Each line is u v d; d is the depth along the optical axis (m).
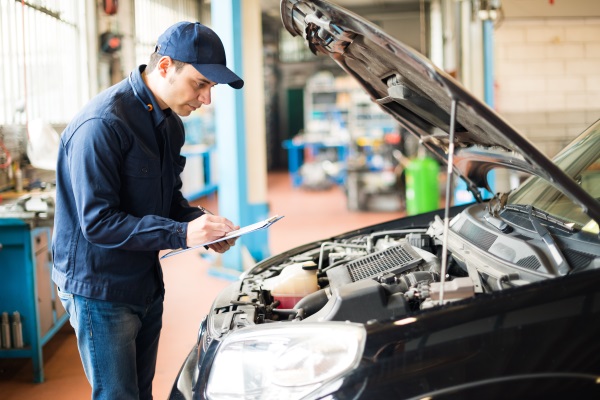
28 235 3.39
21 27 5.18
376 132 13.23
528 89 6.57
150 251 2.08
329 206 10.08
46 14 5.71
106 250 1.97
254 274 2.32
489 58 6.66
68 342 4.05
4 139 4.76
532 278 1.67
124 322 2.02
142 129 2.00
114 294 1.99
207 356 1.70
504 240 1.89
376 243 2.53
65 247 1.99
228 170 5.62
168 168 2.13
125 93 1.98
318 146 13.50
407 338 1.44
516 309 1.45
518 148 1.51
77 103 6.44
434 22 12.00
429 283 1.83
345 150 12.87
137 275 2.04
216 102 5.63
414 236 2.31
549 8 6.36
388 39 1.59
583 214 1.89
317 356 1.48
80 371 3.57
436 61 11.76
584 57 6.45
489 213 2.15
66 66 6.18
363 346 1.44
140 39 8.29
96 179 1.88
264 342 1.58
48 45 5.75
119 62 7.17
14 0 5.07
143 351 2.28
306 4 1.95
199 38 1.92
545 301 1.46
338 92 14.61
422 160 8.28
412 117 2.37
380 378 1.40
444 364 1.40
